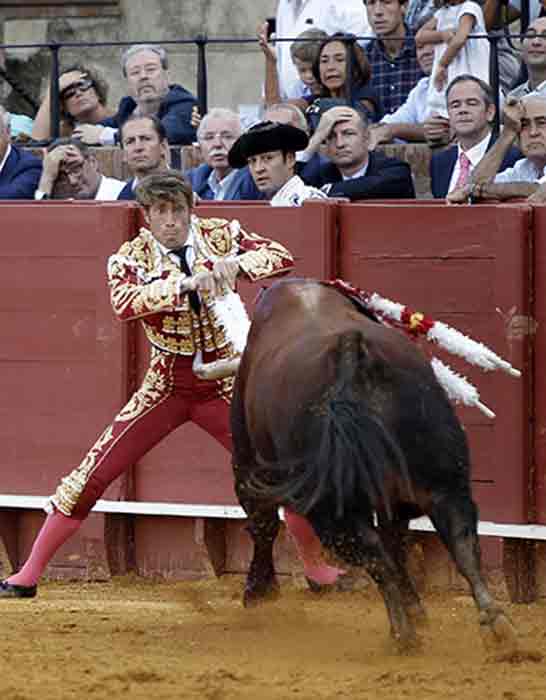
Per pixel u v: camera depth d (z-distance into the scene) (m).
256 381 17.09
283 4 34.66
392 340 16.27
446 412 15.91
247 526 20.42
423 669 15.99
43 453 24.83
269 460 16.94
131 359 24.34
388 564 15.75
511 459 22.22
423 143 30.42
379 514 16.23
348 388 15.42
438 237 22.55
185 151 30.45
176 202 19.52
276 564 23.73
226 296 19.56
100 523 24.62
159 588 24.09
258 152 24.36
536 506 22.30
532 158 25.22
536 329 22.16
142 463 24.42
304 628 19.61
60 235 24.55
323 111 29.52
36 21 43.59
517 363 22.16
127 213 24.19
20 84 43.03
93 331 24.45
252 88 42.47
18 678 15.76
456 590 22.86
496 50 28.84
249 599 20.66
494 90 28.66
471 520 15.91
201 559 24.34
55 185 28.34
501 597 22.36
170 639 18.70
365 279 22.94
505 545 22.31
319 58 31.27
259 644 18.34
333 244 23.02
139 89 32.16
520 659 16.05
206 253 19.83
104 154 31.36
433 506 15.85
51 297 24.64
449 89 27.36
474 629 19.12
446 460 15.75
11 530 25.34
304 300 17.53
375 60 32.84
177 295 19.11
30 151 32.16
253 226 23.44
